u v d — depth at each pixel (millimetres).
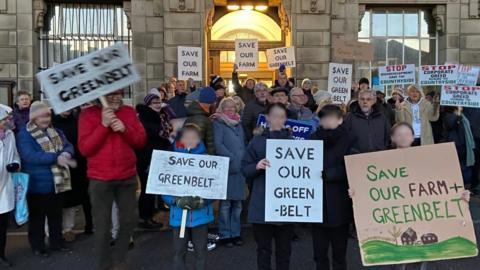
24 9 14375
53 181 6488
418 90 8641
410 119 8586
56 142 6551
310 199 4875
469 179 10195
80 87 5211
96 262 6090
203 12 14320
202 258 5301
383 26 15367
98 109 5520
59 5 14961
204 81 14406
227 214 6891
